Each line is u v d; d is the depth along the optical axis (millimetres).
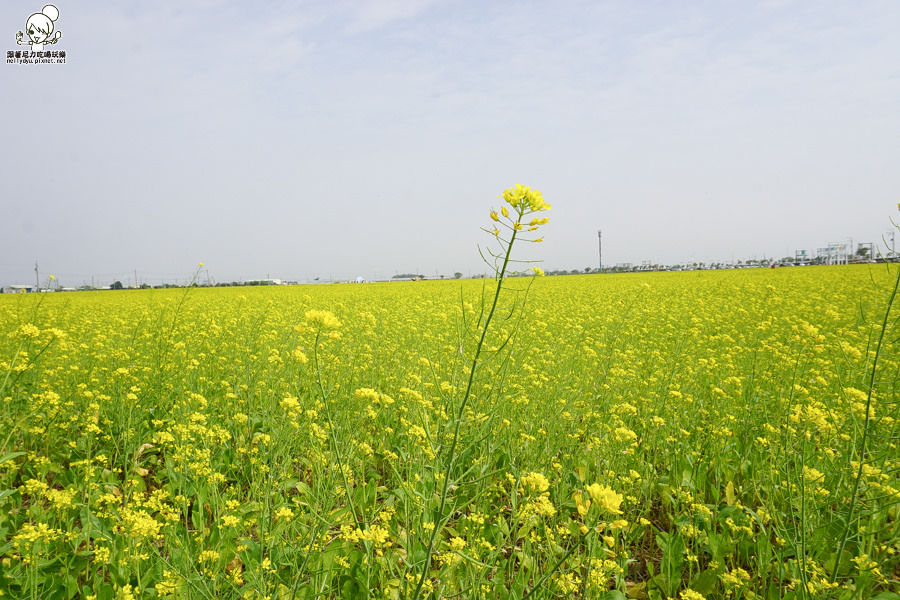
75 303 17172
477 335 2650
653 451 3938
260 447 3490
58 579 2133
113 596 2090
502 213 1651
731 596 2488
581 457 3613
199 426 2881
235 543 2441
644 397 4891
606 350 6078
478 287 26438
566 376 5016
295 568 2047
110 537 2273
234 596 2047
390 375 5660
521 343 6188
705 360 5469
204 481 2891
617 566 2234
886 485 2619
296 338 6176
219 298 20156
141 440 3703
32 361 3131
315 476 3064
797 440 3195
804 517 2223
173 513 2279
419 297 19266
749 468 3438
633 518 2941
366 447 3076
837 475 3043
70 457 3607
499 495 3047
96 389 4297
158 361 5020
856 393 3021
